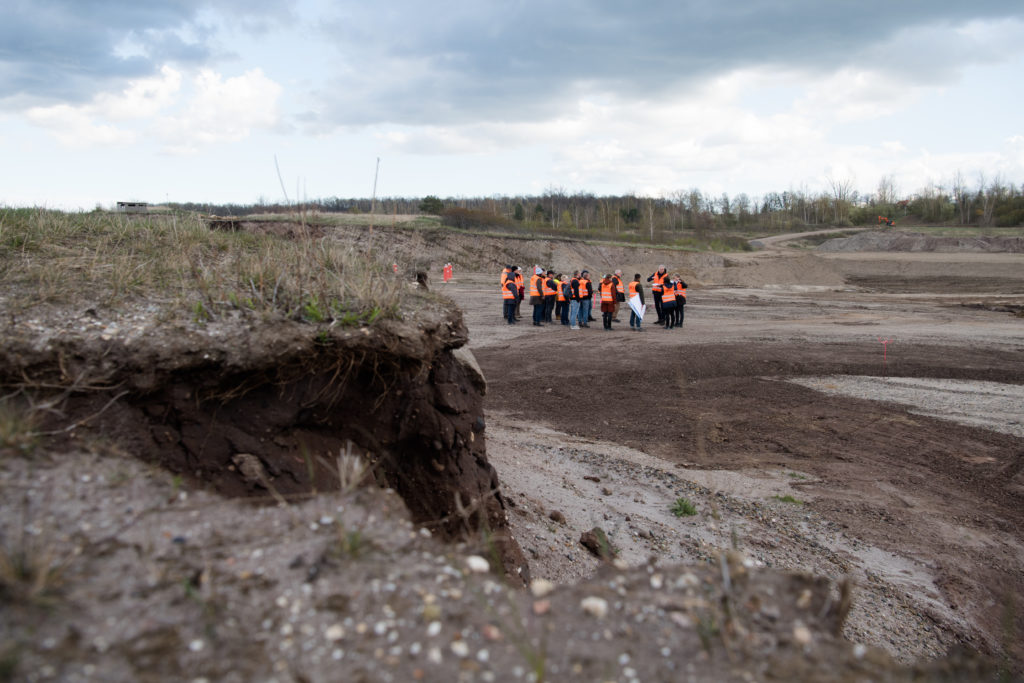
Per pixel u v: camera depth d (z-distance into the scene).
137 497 2.94
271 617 2.37
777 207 129.50
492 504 5.50
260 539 2.76
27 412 3.29
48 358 3.53
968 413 13.33
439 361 5.08
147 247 5.96
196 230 6.95
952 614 6.57
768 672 2.32
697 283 45.28
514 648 2.39
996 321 26.59
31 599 2.25
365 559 2.71
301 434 4.21
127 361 3.61
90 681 2.03
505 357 18.45
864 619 5.97
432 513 4.97
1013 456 10.88
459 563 2.83
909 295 38.62
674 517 7.87
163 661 2.14
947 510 8.88
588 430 12.22
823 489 9.39
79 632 2.18
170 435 3.68
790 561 6.91
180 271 4.91
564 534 6.54
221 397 3.84
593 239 67.94
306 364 4.05
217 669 2.14
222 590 2.45
